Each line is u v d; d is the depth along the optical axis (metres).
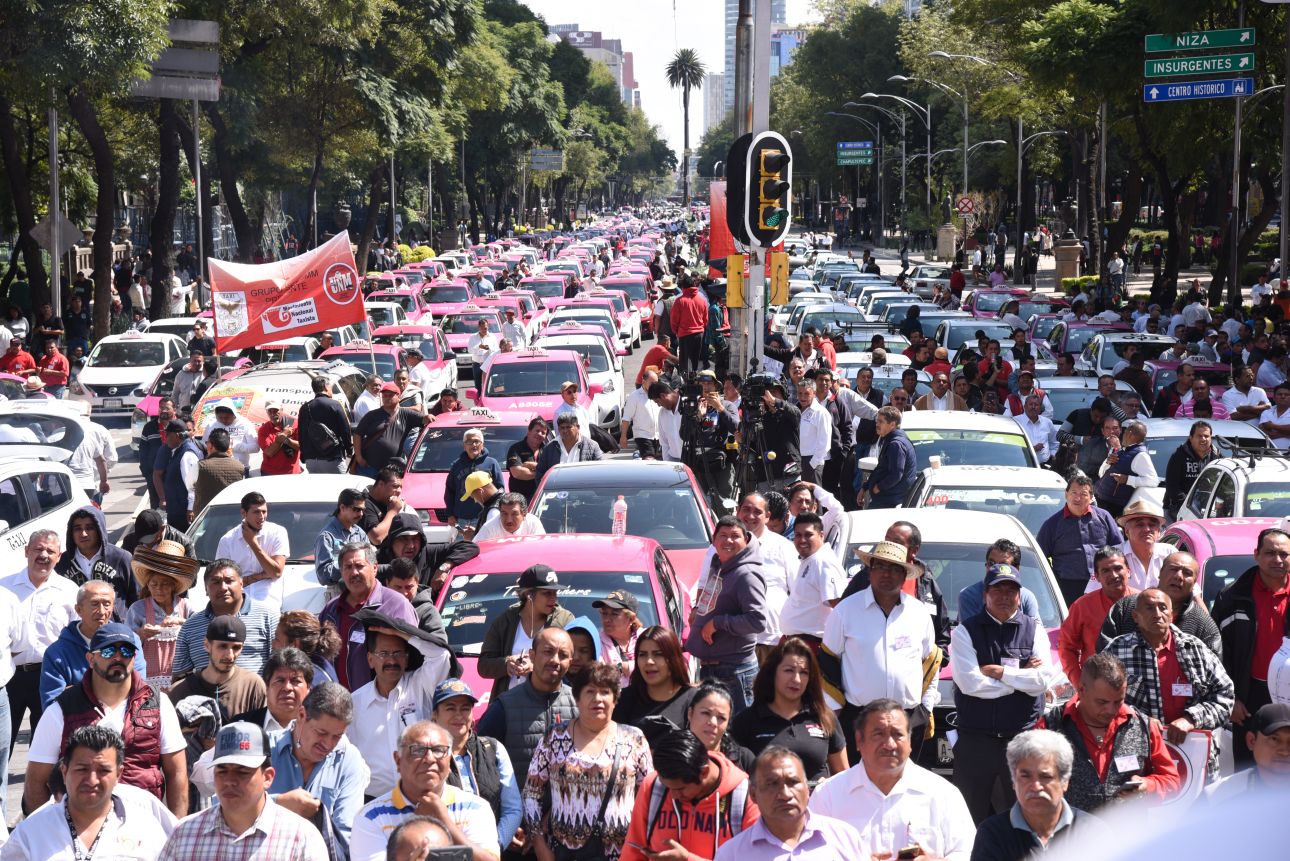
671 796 6.80
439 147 76.19
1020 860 6.36
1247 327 33.22
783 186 21.25
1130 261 82.69
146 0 33.56
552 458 17.08
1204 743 8.02
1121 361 28.25
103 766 6.92
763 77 21.72
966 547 12.02
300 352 31.03
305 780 7.55
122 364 32.50
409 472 19.05
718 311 32.62
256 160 62.97
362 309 23.14
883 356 25.03
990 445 17.17
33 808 8.09
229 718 8.69
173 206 47.00
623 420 21.72
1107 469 16.14
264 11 47.72
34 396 25.56
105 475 20.02
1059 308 40.19
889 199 137.75
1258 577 9.55
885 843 7.00
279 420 19.28
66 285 51.12
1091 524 12.43
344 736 7.64
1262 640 9.45
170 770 8.16
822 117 116.75
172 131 46.56
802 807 6.17
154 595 10.75
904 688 9.12
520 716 8.30
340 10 50.06
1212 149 46.00
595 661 8.09
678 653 8.39
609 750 7.54
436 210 145.12
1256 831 2.65
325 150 62.28
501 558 11.42
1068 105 56.56
